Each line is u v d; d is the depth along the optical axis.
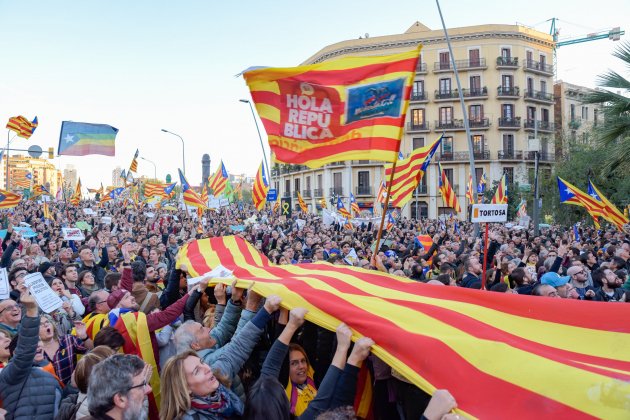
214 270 4.61
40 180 132.12
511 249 11.98
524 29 54.06
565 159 35.22
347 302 3.09
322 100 3.93
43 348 4.58
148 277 7.14
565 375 2.18
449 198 14.84
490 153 53.34
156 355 4.18
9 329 4.66
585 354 2.62
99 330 4.14
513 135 54.00
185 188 20.03
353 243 13.79
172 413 2.72
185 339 3.75
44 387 3.76
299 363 3.49
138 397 2.69
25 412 3.61
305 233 19.05
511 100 54.00
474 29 53.44
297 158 3.97
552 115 57.28
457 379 2.34
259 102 4.04
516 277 7.46
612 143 12.13
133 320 4.03
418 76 54.88
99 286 9.01
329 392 2.66
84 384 3.28
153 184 30.70
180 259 5.62
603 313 2.86
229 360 3.30
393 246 15.04
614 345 2.64
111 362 2.70
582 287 7.80
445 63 54.09
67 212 30.45
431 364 2.43
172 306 4.25
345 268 4.42
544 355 2.41
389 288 3.53
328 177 59.09
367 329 2.74
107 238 13.11
